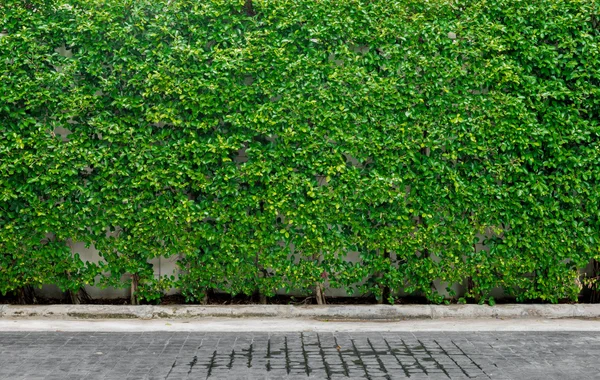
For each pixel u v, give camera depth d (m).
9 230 8.17
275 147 8.26
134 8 8.11
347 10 8.30
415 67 8.32
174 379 5.90
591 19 8.59
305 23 8.30
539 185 8.32
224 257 8.35
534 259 8.53
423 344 7.13
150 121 8.24
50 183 8.20
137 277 8.56
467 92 8.37
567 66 8.34
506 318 8.41
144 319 8.26
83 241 8.45
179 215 8.23
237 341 7.22
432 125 8.29
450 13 8.41
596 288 8.76
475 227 8.40
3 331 7.63
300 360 6.50
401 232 8.36
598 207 8.52
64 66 8.06
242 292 8.91
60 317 8.27
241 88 8.17
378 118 8.28
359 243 8.38
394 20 8.26
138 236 8.29
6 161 8.11
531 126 8.27
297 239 8.38
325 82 8.31
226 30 8.19
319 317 8.34
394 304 8.65
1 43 8.04
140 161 8.12
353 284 8.93
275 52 8.12
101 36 8.14
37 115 8.23
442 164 8.30
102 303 8.80
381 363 6.41
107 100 8.23
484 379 5.94
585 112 8.46
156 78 8.03
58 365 6.30
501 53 8.45
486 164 8.35
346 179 8.23
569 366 6.34
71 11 8.11
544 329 7.86
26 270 8.30
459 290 8.91
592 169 8.47
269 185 8.26
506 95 8.29
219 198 8.40
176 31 8.12
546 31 8.37
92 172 8.28
